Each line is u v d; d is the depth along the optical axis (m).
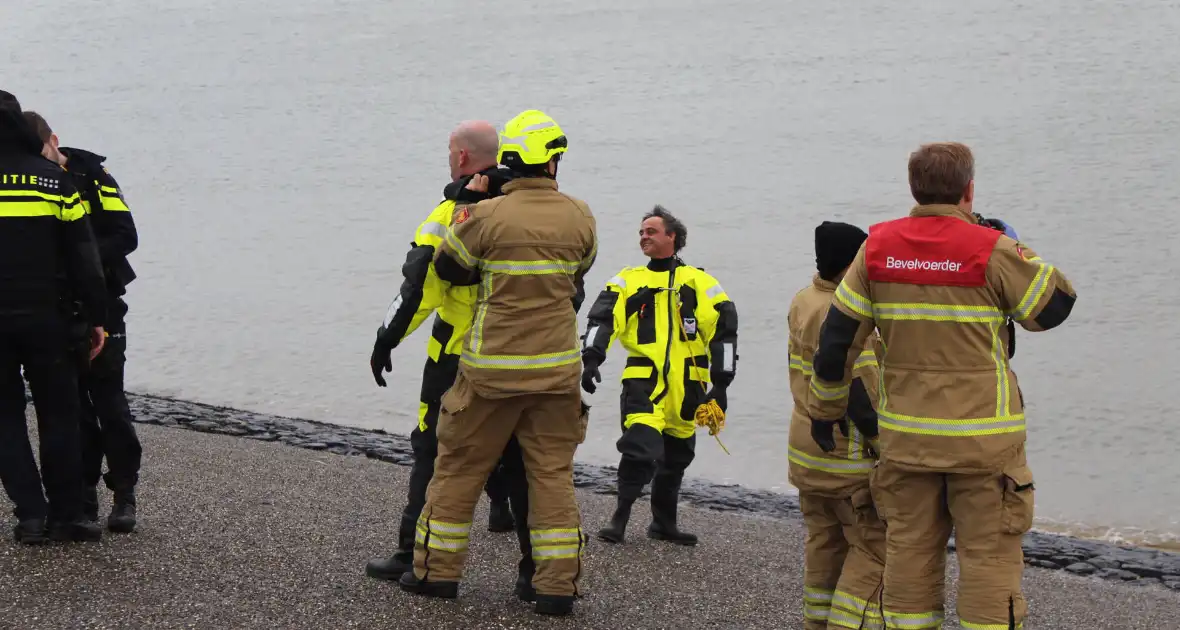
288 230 25.00
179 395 13.66
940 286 4.10
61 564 5.30
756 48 50.00
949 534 4.32
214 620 4.82
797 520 8.95
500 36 55.47
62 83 47.75
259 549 5.87
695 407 6.78
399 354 15.66
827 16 56.06
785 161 31.38
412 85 45.59
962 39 48.66
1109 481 11.21
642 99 41.75
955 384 4.11
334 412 13.06
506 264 4.88
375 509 7.07
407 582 5.30
